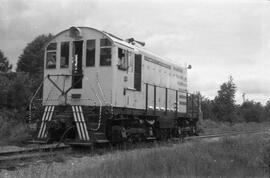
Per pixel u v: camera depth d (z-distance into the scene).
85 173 9.37
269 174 10.27
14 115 26.45
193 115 25.22
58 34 16.78
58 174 9.55
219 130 37.81
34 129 16.23
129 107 16.98
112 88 15.62
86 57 16.19
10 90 28.94
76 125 15.25
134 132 17.00
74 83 16.23
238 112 67.62
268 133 18.12
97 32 16.11
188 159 11.16
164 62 21.34
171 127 21.44
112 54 15.78
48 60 16.88
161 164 10.28
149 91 19.14
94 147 15.27
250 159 11.72
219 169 10.24
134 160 10.64
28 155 12.14
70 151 14.23
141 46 19.20
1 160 11.20
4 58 45.38
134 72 17.58
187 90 25.00
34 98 16.73
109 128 15.80
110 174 9.12
